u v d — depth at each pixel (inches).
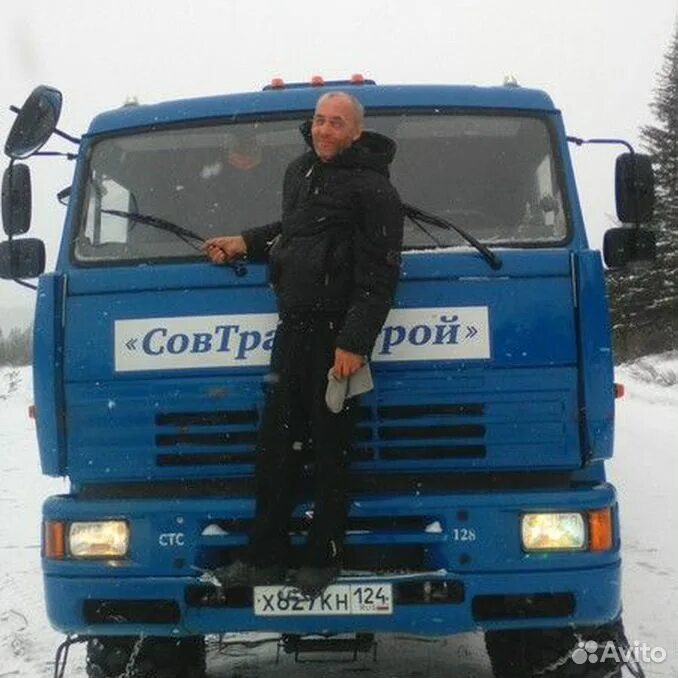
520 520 152.6
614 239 186.5
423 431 157.3
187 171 186.4
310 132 164.4
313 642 172.9
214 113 186.7
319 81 199.8
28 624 230.1
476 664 196.5
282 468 151.9
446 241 169.2
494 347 157.5
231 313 160.7
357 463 157.5
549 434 156.8
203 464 159.9
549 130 181.2
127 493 163.9
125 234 178.4
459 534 152.3
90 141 186.7
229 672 195.6
